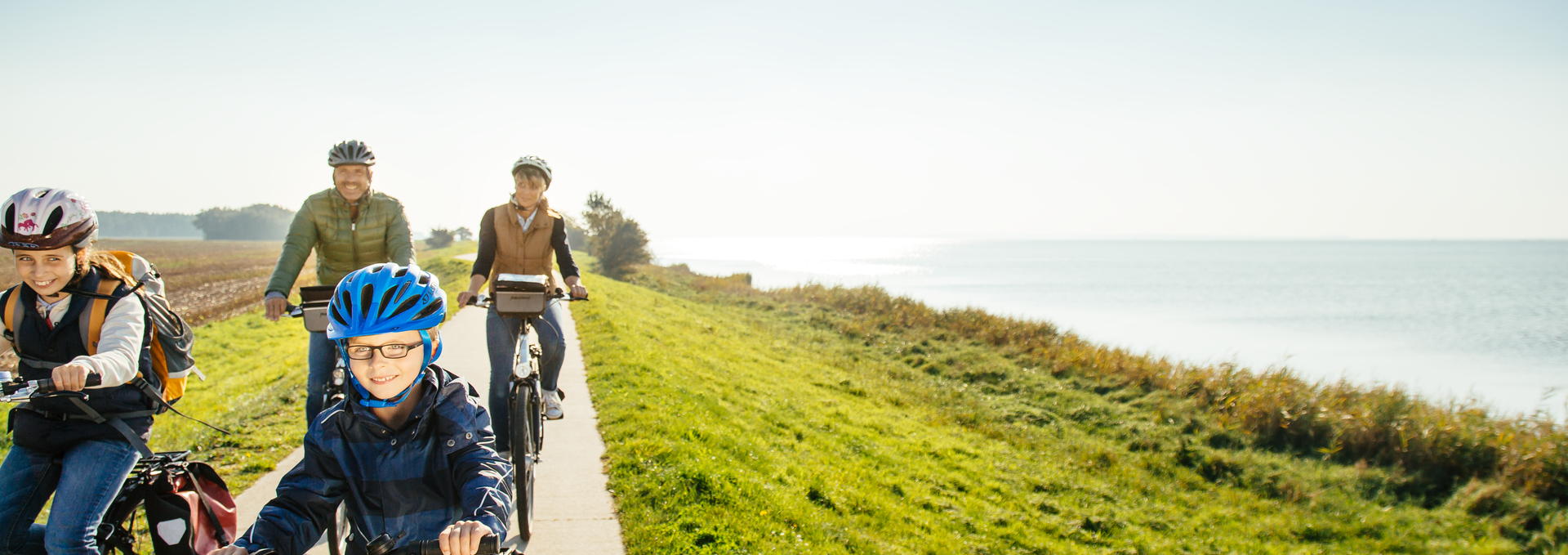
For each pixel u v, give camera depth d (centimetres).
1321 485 1177
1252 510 1088
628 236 4794
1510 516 1038
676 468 590
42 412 253
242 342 1912
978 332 2402
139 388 264
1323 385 1645
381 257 427
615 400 816
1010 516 875
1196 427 1431
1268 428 1388
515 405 393
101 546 260
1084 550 819
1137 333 3691
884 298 3028
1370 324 4344
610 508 512
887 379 1739
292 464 579
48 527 245
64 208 240
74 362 228
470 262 4225
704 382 1118
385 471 207
